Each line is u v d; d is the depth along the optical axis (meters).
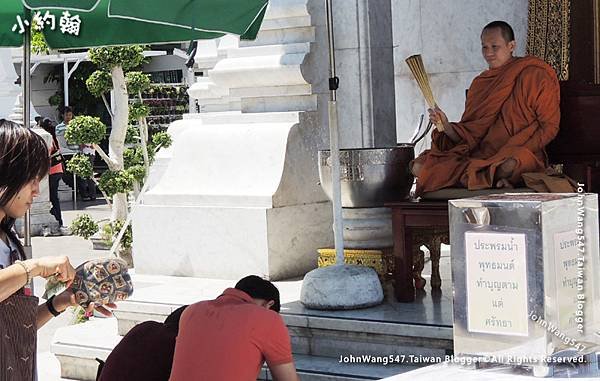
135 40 7.75
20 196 4.16
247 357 5.31
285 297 8.84
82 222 13.48
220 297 5.62
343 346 7.82
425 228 8.59
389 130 10.17
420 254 8.68
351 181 8.69
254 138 10.31
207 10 7.04
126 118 13.47
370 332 7.60
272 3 10.31
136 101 13.98
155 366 5.90
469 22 11.69
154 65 26.48
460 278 3.86
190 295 9.32
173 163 10.80
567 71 10.78
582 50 11.31
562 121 8.65
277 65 10.24
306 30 10.23
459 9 11.74
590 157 8.59
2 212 4.18
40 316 4.63
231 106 11.35
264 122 10.45
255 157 10.23
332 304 8.05
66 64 25.61
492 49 8.54
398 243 8.17
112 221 13.45
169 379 5.53
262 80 10.44
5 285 3.98
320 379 7.42
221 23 7.14
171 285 9.92
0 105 20.58
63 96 28.88
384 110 10.11
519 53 11.43
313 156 10.31
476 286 3.81
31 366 4.14
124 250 13.16
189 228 10.36
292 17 10.24
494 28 8.54
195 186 10.49
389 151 8.68
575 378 3.64
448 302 8.16
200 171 10.55
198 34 7.79
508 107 8.34
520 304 3.71
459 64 11.78
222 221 10.10
